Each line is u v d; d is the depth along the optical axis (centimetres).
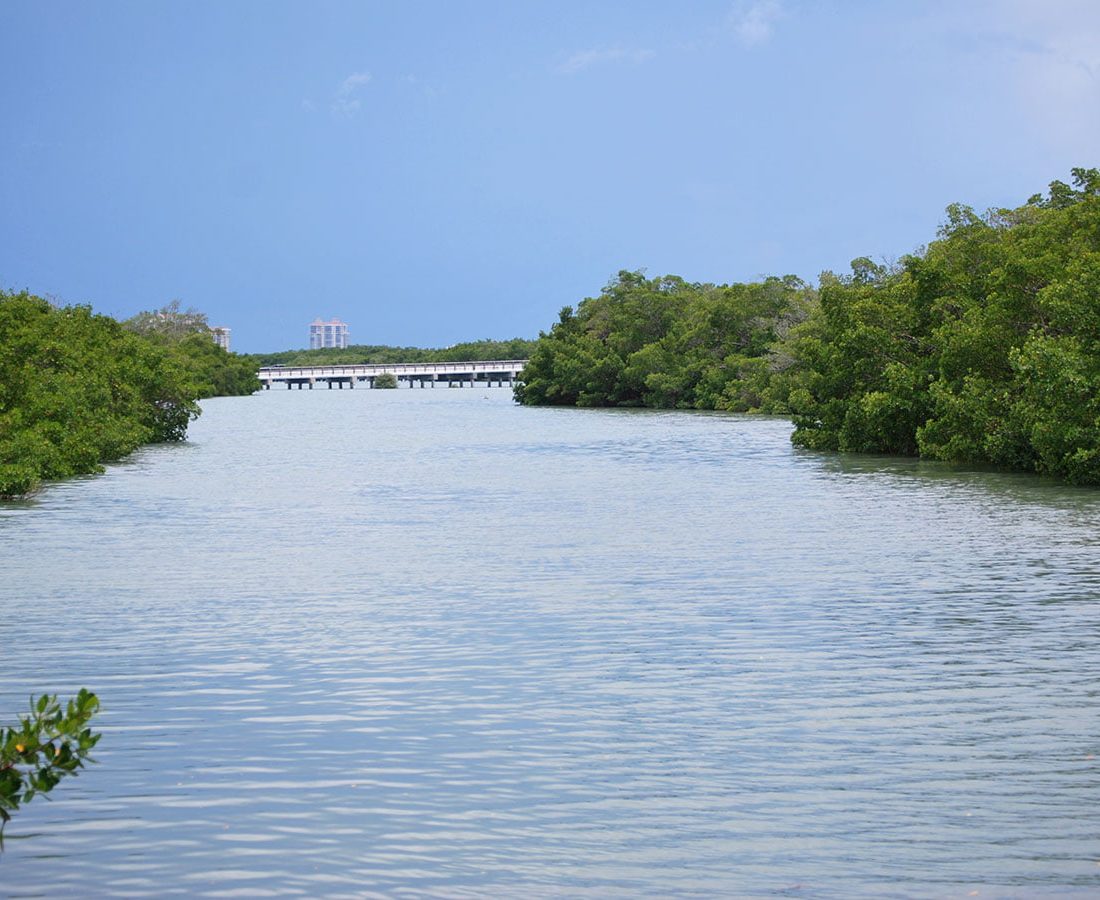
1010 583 2269
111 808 1171
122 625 1980
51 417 5081
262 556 2723
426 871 1030
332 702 1524
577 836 1095
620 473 4803
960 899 962
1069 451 4084
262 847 1081
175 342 18625
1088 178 5931
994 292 5081
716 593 2198
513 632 1900
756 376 10081
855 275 7956
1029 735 1363
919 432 5122
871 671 1644
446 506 3697
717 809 1152
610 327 13088
